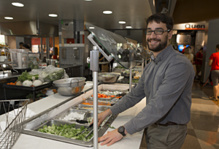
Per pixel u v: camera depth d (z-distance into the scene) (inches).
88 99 82.7
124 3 143.3
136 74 155.3
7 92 119.9
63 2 143.4
